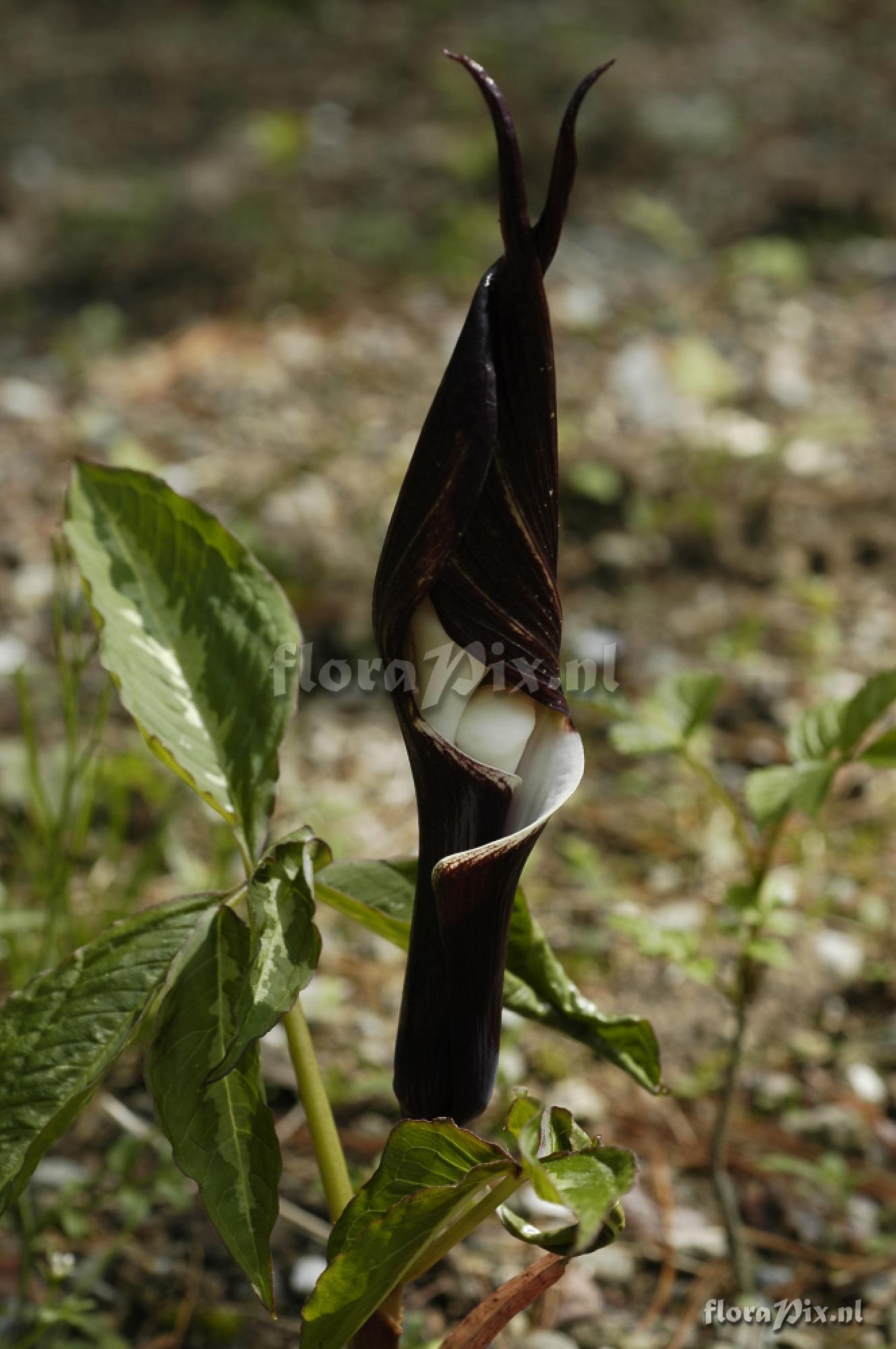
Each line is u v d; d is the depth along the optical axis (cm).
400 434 192
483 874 69
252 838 76
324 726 143
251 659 78
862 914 120
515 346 67
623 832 131
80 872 116
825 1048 107
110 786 122
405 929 77
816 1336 91
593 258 245
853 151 286
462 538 68
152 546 80
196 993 74
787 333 219
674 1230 95
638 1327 91
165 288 234
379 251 244
